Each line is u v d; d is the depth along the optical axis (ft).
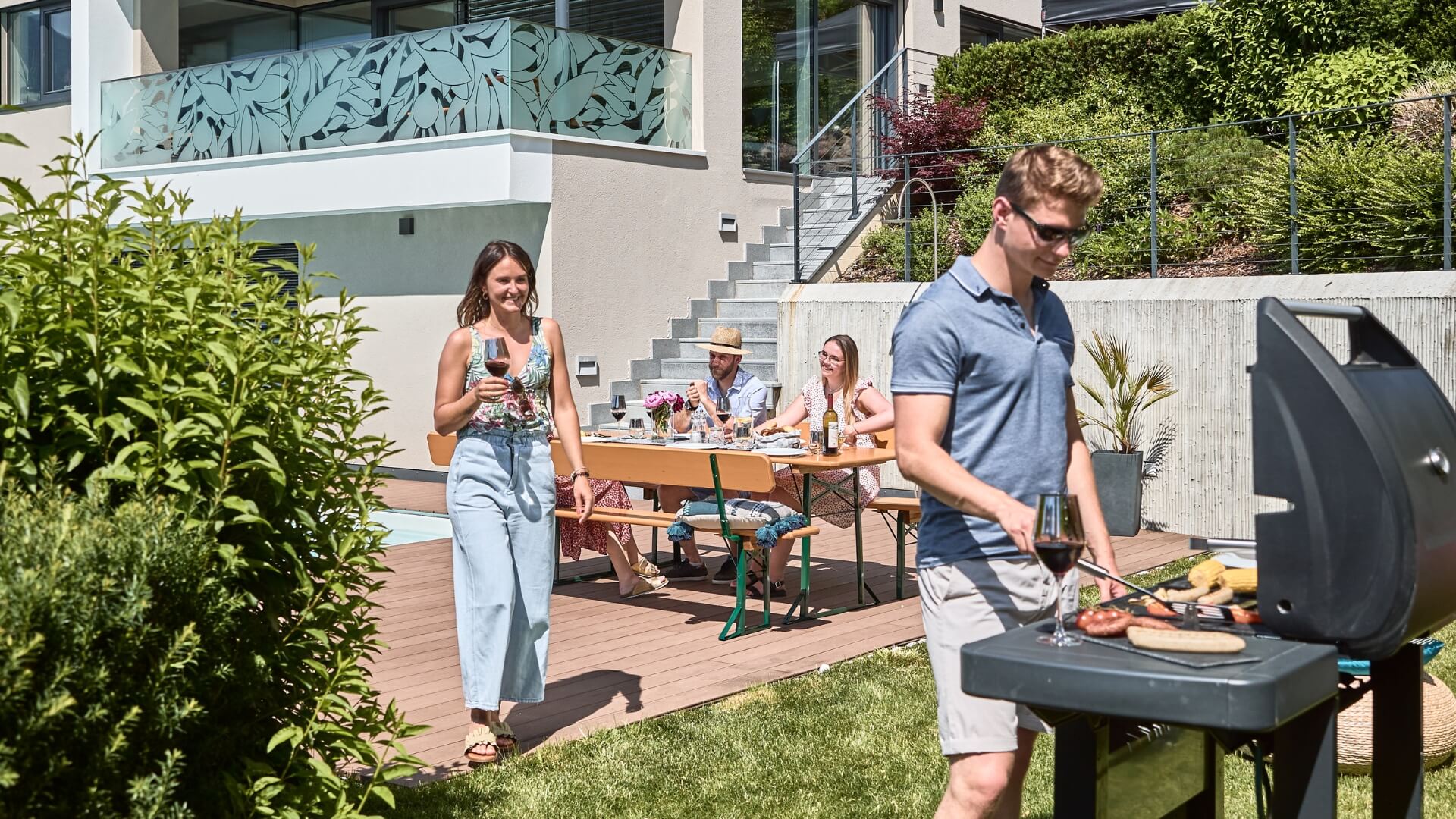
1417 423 7.90
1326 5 38.29
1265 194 32.68
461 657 14.89
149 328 9.68
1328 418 7.31
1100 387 31.48
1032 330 9.68
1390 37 37.50
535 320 15.40
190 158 43.09
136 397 9.48
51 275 9.39
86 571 7.67
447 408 14.79
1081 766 7.89
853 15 48.11
